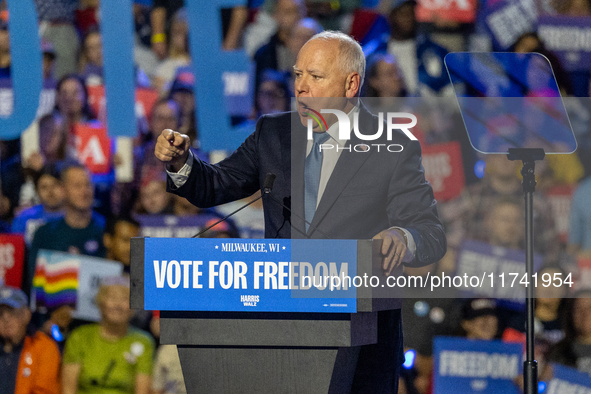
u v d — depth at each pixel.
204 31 3.06
